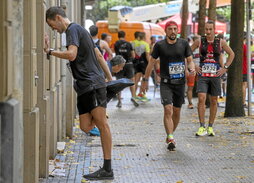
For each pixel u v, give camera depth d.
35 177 13.52
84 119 15.23
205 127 24.42
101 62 17.91
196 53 30.09
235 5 28.94
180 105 20.44
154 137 23.14
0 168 9.27
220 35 29.95
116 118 29.97
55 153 18.39
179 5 67.31
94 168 16.89
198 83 22.86
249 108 29.97
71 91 22.88
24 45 12.96
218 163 17.67
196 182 15.13
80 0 35.81
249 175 15.98
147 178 15.62
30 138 13.37
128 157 18.70
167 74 20.02
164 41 20.03
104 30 66.31
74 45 14.48
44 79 15.24
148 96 43.91
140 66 39.44
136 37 39.50
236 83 29.19
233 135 23.31
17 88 10.35
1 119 9.26
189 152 19.55
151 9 67.88
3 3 9.22
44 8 15.09
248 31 29.88
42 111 15.24
